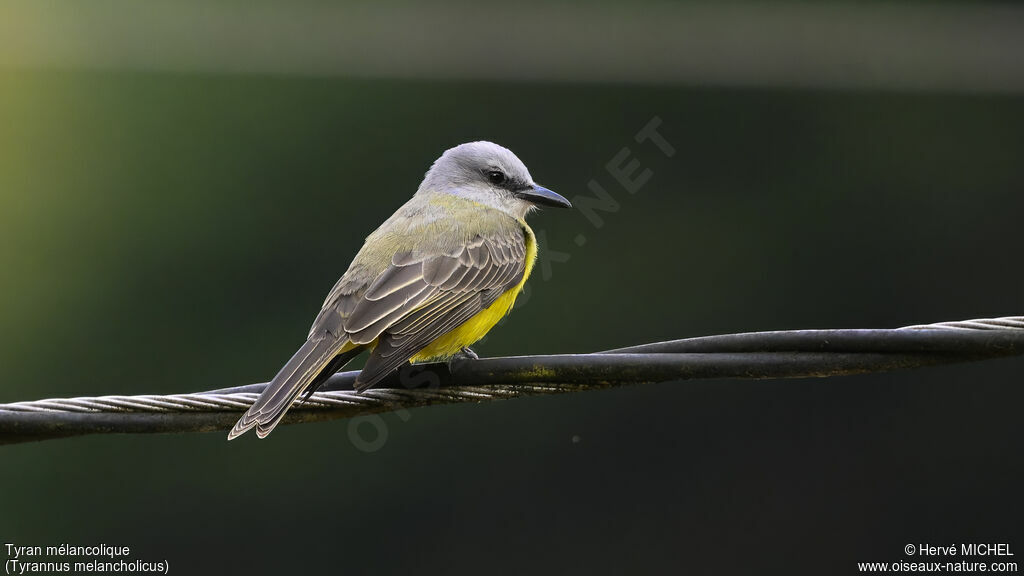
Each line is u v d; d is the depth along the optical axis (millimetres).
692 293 16234
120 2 14656
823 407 15375
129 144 16328
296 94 16469
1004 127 16812
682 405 15430
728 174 16641
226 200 16234
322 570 15039
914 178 16594
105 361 15859
